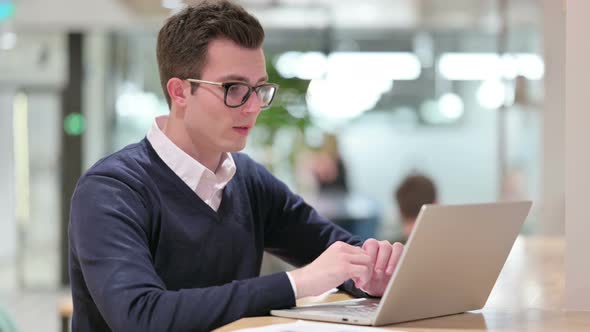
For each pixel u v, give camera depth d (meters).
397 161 10.24
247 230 1.94
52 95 10.55
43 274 10.40
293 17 9.59
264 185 2.07
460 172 10.25
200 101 1.79
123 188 1.74
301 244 2.11
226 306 1.54
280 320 1.54
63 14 9.50
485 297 1.77
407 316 1.57
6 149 10.48
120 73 10.69
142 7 8.94
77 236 1.69
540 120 6.04
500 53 8.40
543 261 3.05
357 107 10.21
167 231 1.79
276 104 10.02
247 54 1.78
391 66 10.24
